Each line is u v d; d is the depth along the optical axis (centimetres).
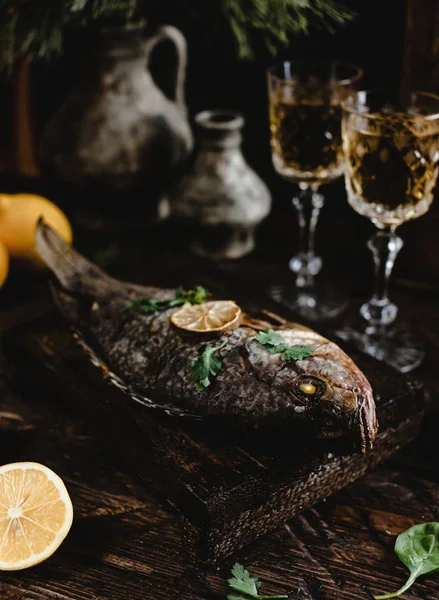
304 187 89
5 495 68
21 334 81
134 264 96
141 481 73
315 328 80
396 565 68
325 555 69
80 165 92
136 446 72
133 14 93
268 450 70
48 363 78
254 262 98
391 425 73
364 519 71
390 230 84
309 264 93
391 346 87
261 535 70
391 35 92
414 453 76
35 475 69
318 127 83
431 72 86
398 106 82
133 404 73
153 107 93
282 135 84
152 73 105
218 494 66
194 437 71
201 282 87
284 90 82
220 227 94
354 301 93
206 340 71
